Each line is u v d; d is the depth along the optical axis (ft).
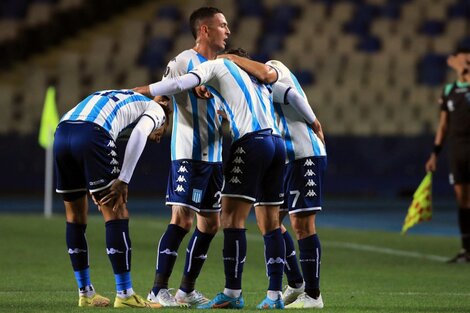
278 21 298.76
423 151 255.29
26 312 69.31
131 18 319.06
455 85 124.06
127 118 73.41
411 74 281.74
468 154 121.60
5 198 254.88
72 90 282.77
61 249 129.59
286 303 79.92
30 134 260.42
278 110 76.95
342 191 260.42
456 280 101.09
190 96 77.66
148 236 151.94
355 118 276.41
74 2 311.47
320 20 299.17
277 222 74.18
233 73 72.74
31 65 300.61
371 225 187.52
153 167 258.98
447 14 298.56
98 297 74.28
